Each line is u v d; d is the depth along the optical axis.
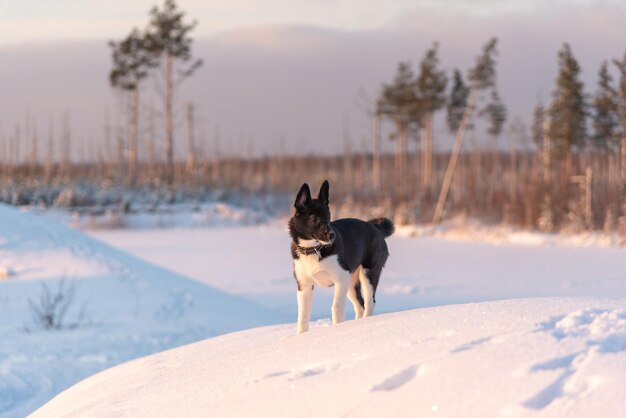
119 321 13.57
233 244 33.94
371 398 3.57
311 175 64.00
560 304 4.55
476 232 38.56
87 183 52.06
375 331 4.69
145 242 35.38
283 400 3.89
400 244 34.25
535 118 69.00
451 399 3.34
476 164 62.94
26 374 9.81
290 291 19.67
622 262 25.36
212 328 13.27
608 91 49.19
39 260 17.08
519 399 3.20
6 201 47.62
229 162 87.06
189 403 4.40
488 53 46.94
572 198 40.78
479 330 4.11
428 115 60.03
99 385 6.64
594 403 3.05
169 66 55.12
